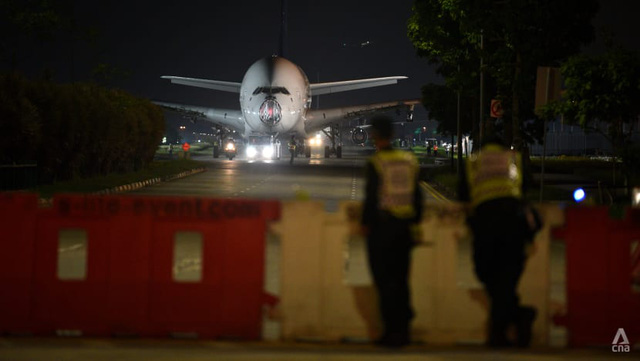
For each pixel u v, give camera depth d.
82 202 13.44
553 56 49.22
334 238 13.14
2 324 13.57
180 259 22.27
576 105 37.06
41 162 47.56
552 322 13.44
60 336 13.60
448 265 13.14
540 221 12.52
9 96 43.62
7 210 13.55
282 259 13.18
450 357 12.05
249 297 13.20
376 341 13.00
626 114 37.94
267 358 11.83
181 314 13.34
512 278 12.45
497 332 12.77
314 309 13.14
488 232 12.34
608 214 13.23
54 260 13.54
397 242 12.05
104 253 13.44
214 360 11.69
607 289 13.23
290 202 13.10
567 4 46.16
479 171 12.62
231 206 13.16
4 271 13.55
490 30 46.97
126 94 67.94
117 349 12.48
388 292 12.27
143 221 13.36
